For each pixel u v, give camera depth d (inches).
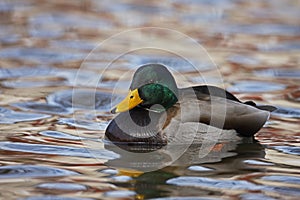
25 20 1161.4
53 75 858.1
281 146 599.5
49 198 464.1
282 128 656.4
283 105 743.1
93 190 480.1
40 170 523.5
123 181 501.4
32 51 977.5
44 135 621.3
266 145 602.2
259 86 831.1
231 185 494.9
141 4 1307.8
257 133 639.8
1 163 538.3
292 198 469.4
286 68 922.1
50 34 1079.6
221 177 513.3
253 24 1176.2
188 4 1315.2
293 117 696.4
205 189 484.7
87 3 1301.7
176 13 1244.5
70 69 888.9
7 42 1027.9
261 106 627.8
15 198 463.5
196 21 1190.9
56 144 594.6
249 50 1018.7
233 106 603.8
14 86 804.0
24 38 1053.2
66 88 797.2
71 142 601.3
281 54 1000.9
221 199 465.1
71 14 1213.1
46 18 1179.3
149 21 1178.0
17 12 1214.3
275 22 1192.8
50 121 667.4
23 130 634.8
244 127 604.1
